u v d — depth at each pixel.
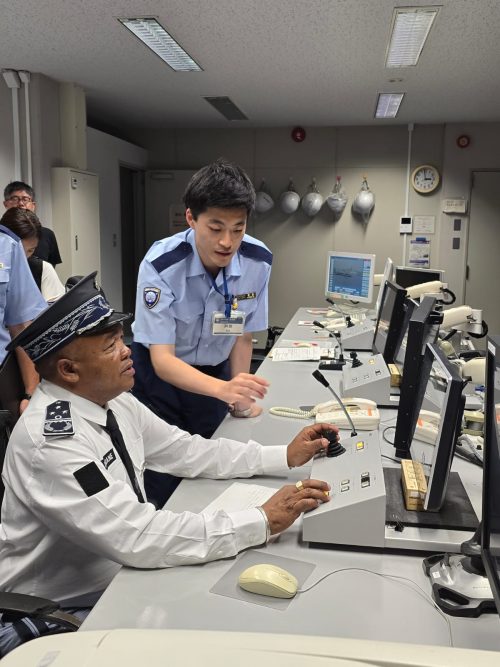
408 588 1.08
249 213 1.69
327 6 3.29
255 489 1.47
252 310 2.13
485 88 5.01
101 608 1.02
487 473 1.00
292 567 1.15
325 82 4.86
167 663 0.55
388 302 2.81
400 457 1.65
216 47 3.99
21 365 1.68
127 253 7.16
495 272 6.64
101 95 5.40
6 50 4.11
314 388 2.54
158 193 7.02
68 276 4.98
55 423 1.17
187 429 2.11
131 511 1.14
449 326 3.15
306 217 6.88
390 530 1.23
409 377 1.62
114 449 1.28
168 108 5.91
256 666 0.55
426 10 3.34
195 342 2.06
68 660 0.57
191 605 1.03
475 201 6.58
